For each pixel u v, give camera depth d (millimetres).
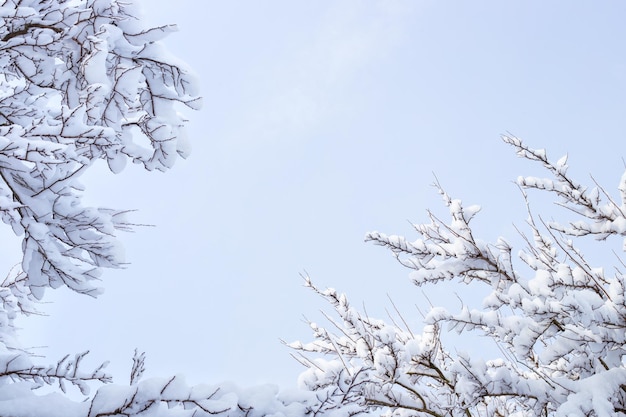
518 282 4332
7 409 2426
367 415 2816
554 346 4270
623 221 4711
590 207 4848
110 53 3836
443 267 4457
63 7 3688
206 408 2514
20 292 4695
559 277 4125
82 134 3021
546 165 4957
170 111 3977
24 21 3641
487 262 4406
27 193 3207
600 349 4137
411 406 4328
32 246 3205
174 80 3971
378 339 4062
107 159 3645
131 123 3750
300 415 2691
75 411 2482
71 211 3242
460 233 4457
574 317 3908
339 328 4664
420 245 4523
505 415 5414
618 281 4066
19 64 3736
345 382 2824
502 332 4297
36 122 3016
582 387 4062
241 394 2666
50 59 3768
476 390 4090
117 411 2457
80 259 3354
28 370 2715
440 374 4520
